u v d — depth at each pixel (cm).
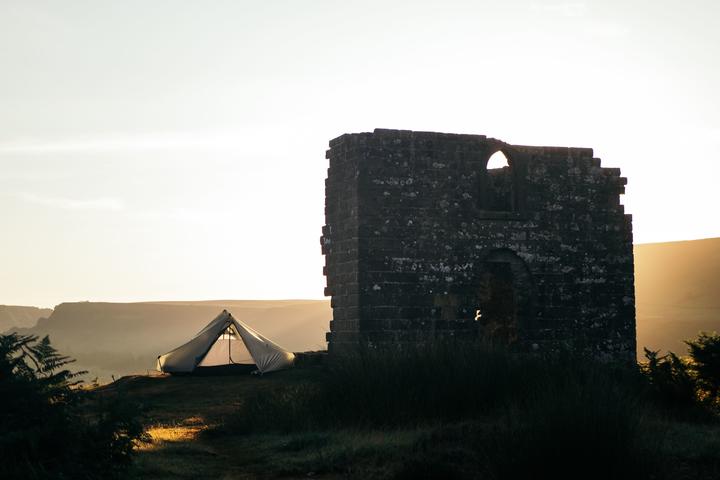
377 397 1653
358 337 2475
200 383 2473
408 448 1336
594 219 2795
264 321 18175
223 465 1322
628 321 2795
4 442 949
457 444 1334
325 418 1656
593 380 1528
